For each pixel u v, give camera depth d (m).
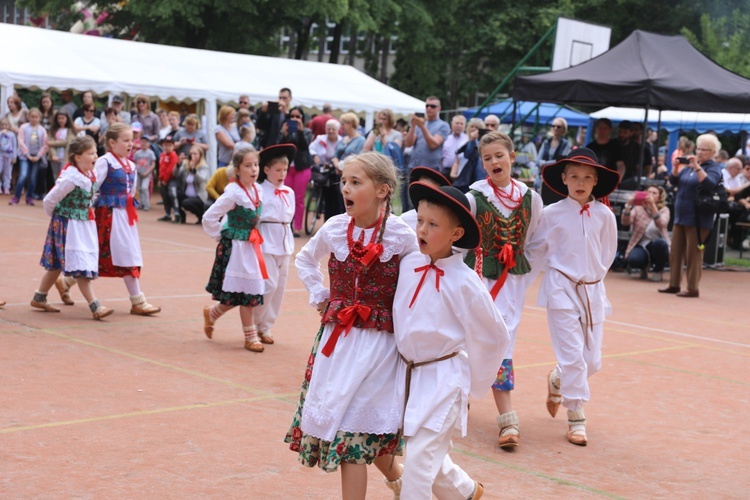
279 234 7.62
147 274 11.02
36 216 16.53
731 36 31.09
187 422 5.43
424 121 14.57
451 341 3.78
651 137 24.45
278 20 35.62
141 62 21.42
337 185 15.39
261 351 7.46
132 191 8.55
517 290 5.72
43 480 4.34
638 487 4.88
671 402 6.78
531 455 5.36
